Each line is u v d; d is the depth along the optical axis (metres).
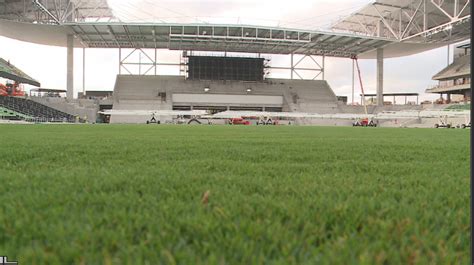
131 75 56.75
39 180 2.48
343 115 44.84
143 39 51.94
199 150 5.19
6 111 40.59
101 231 1.32
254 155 4.53
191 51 56.78
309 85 59.16
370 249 1.17
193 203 1.78
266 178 2.68
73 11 44.09
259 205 1.75
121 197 1.92
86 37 51.12
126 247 1.19
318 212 1.61
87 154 4.50
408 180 2.64
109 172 2.88
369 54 60.47
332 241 1.27
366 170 3.27
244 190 2.18
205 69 54.44
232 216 1.54
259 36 49.34
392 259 1.10
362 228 1.41
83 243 1.21
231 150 5.22
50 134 10.62
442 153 5.11
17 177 2.59
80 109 47.84
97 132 12.59
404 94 71.69
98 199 1.87
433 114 39.66
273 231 1.33
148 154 4.54
